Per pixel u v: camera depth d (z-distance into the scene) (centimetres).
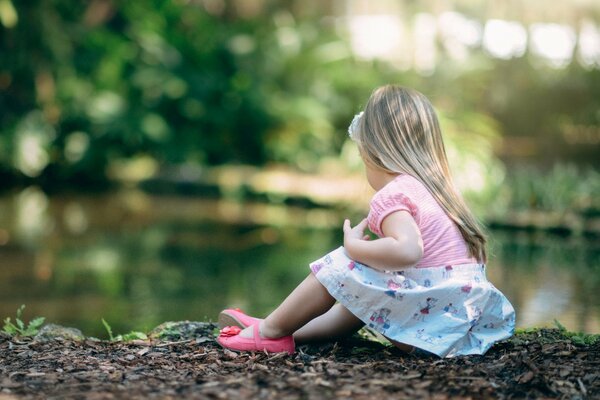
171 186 1282
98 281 643
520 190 981
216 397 226
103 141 1411
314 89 1505
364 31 1684
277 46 1526
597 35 1706
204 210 1088
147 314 530
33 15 1347
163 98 1475
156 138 1426
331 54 1511
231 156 1480
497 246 800
